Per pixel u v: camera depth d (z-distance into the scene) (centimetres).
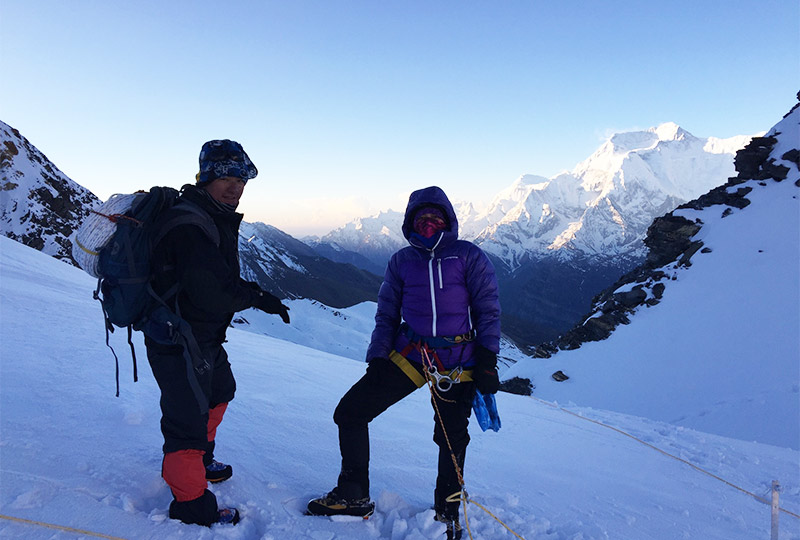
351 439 267
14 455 234
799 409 1944
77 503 211
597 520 348
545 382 3198
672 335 3066
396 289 281
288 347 1037
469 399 260
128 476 244
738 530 385
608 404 2639
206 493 225
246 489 262
